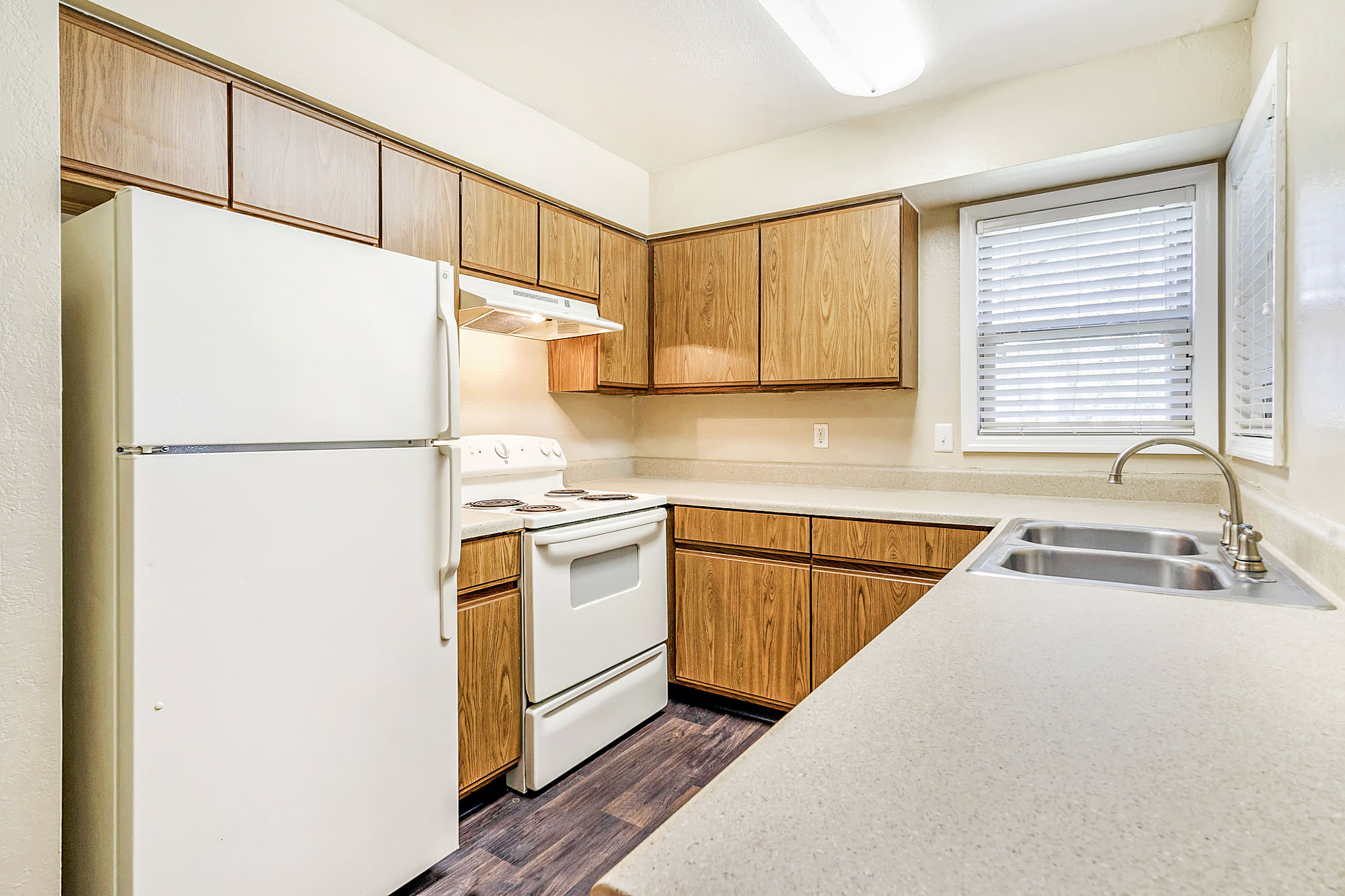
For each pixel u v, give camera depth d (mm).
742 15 1969
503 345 2781
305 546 1364
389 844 1515
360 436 1466
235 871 1260
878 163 2553
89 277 1211
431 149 2154
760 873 409
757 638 2484
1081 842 445
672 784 2082
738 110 2547
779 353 2762
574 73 2287
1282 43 1521
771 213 2824
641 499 2518
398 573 1533
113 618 1164
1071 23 1951
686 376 3029
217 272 1239
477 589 1911
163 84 1545
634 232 3090
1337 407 1146
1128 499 2336
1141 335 2354
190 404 1203
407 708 1553
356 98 1949
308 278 1377
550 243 2580
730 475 3199
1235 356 2096
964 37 2020
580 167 2773
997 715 657
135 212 1135
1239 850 437
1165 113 2037
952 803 495
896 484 2779
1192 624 966
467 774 1872
